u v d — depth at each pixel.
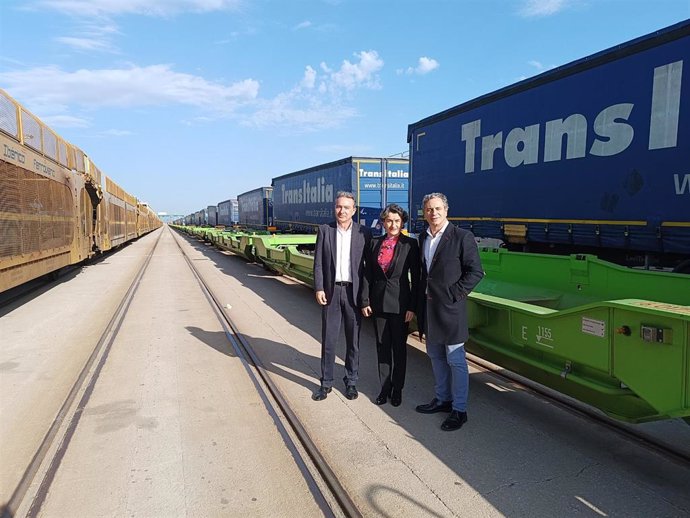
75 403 4.19
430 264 3.76
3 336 6.62
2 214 7.43
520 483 2.96
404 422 3.85
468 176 10.66
